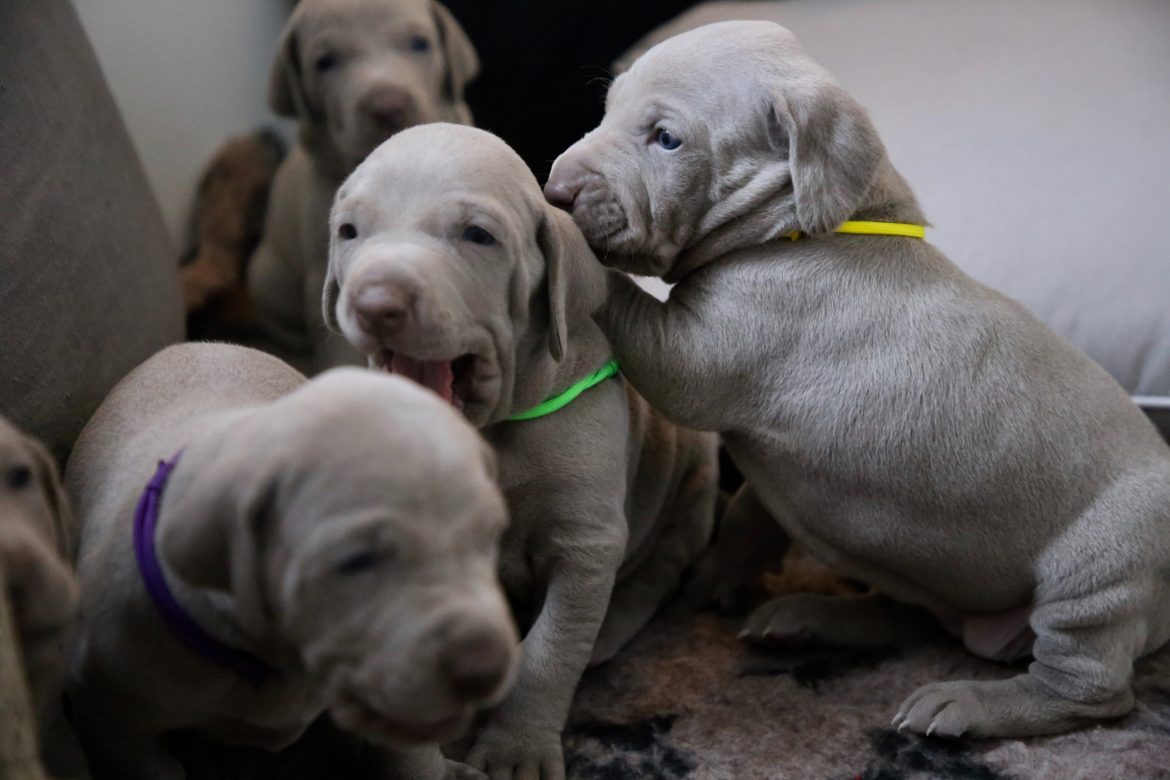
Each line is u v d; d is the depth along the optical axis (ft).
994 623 2.23
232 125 3.25
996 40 2.96
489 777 1.98
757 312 2.11
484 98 3.20
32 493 1.62
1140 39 2.89
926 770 2.01
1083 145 2.73
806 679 2.21
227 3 3.18
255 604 1.52
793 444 2.14
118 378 2.15
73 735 1.71
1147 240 2.60
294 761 1.95
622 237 2.11
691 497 2.43
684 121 2.09
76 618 1.66
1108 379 2.21
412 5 2.75
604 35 3.20
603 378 2.12
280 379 2.01
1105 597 2.08
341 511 1.47
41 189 2.04
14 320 1.93
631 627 2.31
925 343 2.09
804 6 3.18
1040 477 2.09
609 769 2.02
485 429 2.03
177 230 3.14
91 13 2.89
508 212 1.89
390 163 1.88
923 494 2.11
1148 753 2.04
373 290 1.74
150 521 1.66
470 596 1.48
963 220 2.69
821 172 2.06
